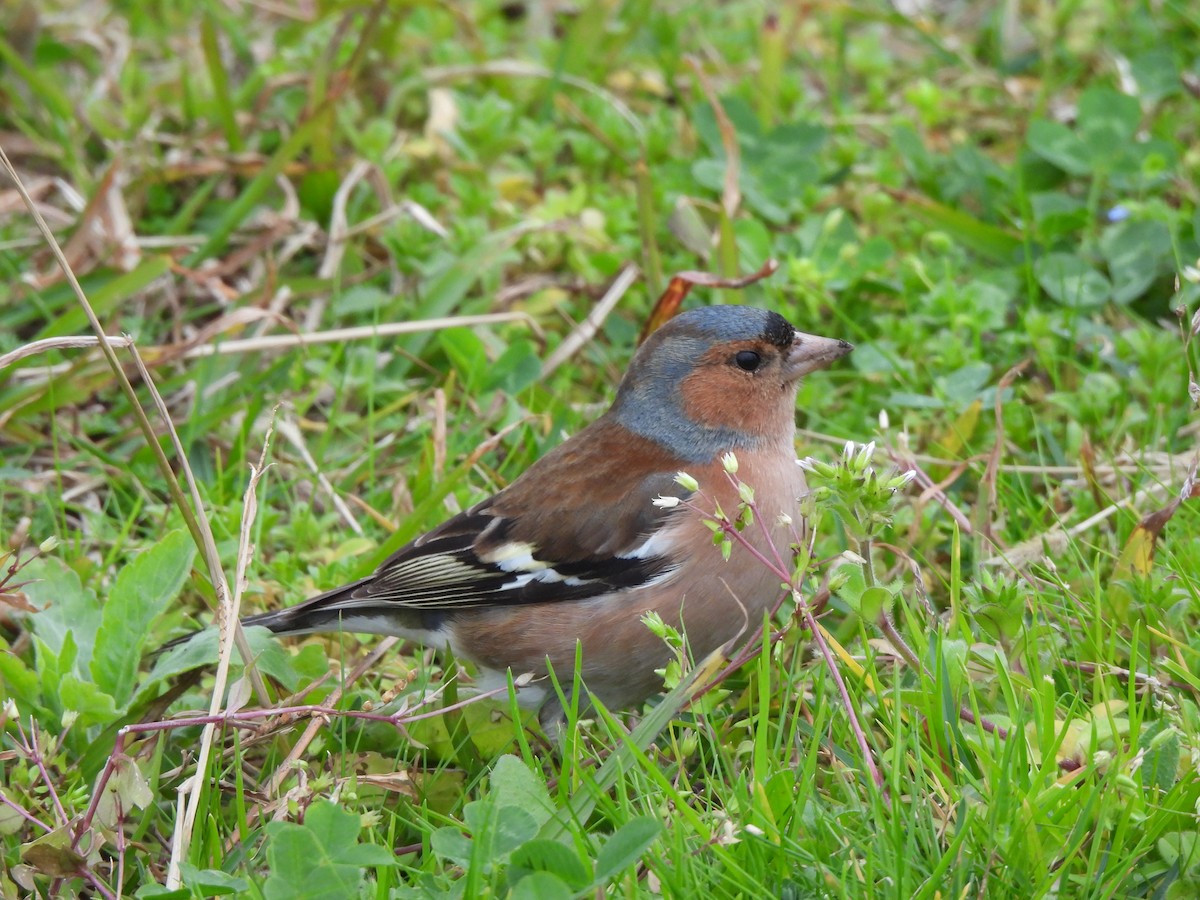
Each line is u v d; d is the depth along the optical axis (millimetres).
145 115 14445
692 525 8648
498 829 6562
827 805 7301
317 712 7641
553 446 11250
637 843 6211
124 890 7441
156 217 13883
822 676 7590
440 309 12570
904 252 13453
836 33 16031
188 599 9969
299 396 12062
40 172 14438
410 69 15227
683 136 15023
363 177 13844
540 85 15359
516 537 8797
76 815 7145
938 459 10719
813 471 7562
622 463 9000
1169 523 9523
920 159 14031
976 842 6746
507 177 14039
